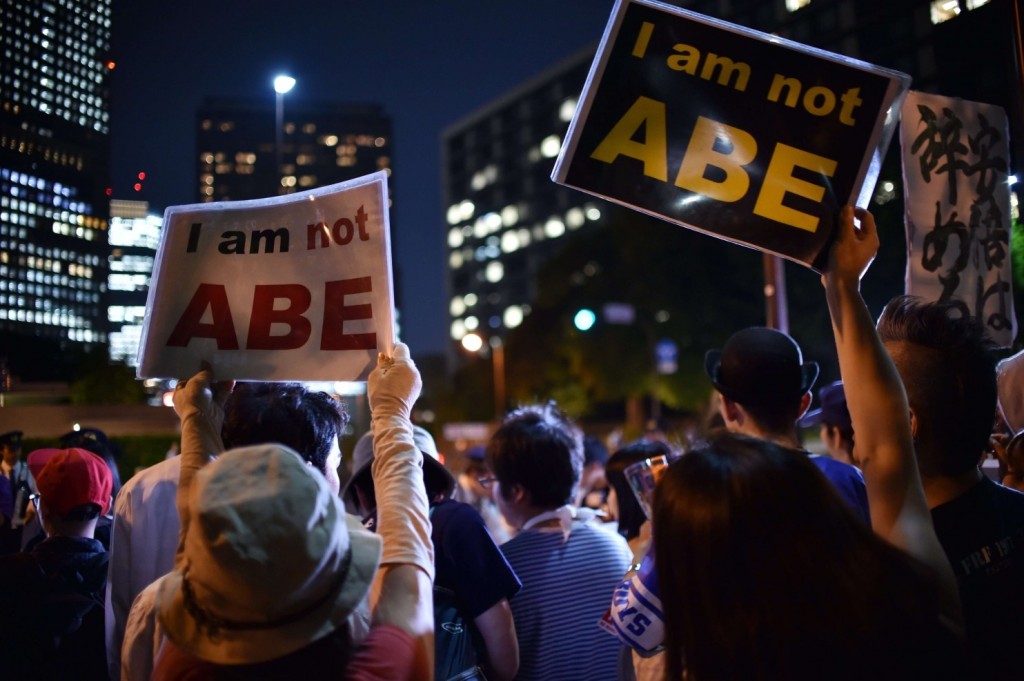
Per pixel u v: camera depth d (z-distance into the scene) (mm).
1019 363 2553
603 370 34625
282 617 1299
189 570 1319
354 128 146875
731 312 28562
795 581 1168
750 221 1822
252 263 2164
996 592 1572
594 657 2551
